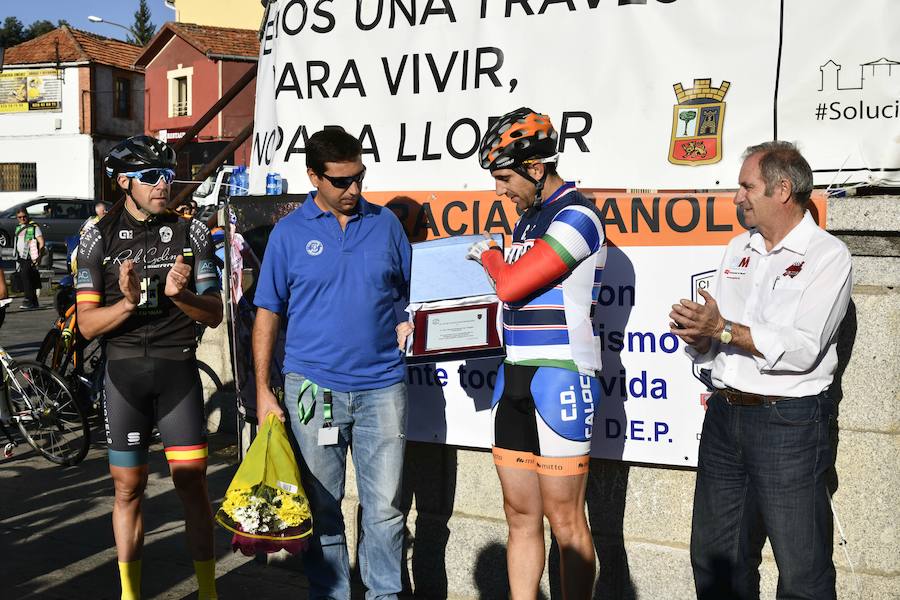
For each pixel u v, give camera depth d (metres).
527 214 3.08
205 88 29.50
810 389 2.69
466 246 3.46
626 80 3.57
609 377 3.48
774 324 2.68
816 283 2.64
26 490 5.48
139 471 3.50
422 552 3.86
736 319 2.85
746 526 2.90
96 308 3.40
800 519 2.68
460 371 3.73
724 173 3.45
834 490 3.19
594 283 3.02
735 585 2.92
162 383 3.43
